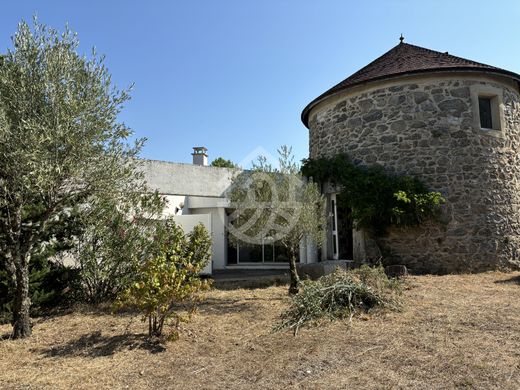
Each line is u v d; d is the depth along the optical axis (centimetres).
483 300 727
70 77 584
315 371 428
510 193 1195
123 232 816
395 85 1198
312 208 829
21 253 619
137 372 449
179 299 577
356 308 651
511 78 1206
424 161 1153
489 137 1173
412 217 1102
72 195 617
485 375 396
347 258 1277
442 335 522
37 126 529
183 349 520
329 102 1351
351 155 1261
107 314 743
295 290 866
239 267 1429
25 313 615
